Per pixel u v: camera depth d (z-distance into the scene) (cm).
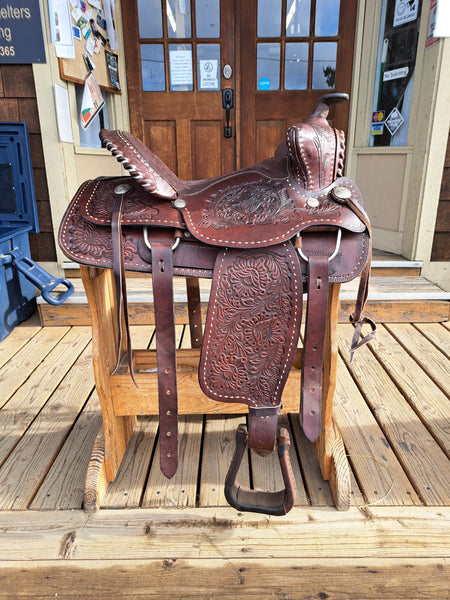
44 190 275
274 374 100
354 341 117
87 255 102
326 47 312
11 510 124
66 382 195
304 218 99
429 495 128
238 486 111
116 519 121
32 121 263
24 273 244
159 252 101
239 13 304
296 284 99
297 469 141
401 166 292
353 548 111
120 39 310
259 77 320
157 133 330
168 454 107
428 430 159
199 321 168
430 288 266
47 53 247
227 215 102
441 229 286
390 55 292
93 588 101
